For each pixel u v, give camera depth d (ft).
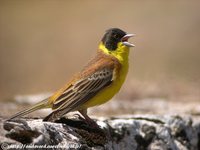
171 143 38.27
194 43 92.48
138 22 105.09
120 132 36.22
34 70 84.28
